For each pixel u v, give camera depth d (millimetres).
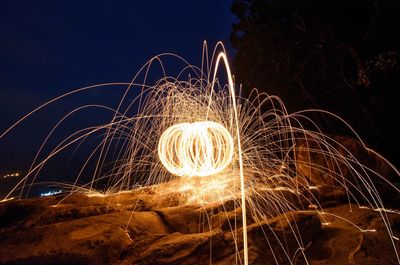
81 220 3346
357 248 3271
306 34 9477
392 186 5184
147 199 4207
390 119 9117
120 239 3033
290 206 4418
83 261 2748
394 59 7492
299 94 10383
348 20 8664
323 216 4266
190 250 2877
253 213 3832
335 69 9594
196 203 4070
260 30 9969
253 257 2904
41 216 3543
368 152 5523
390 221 3959
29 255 2752
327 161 5398
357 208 4566
